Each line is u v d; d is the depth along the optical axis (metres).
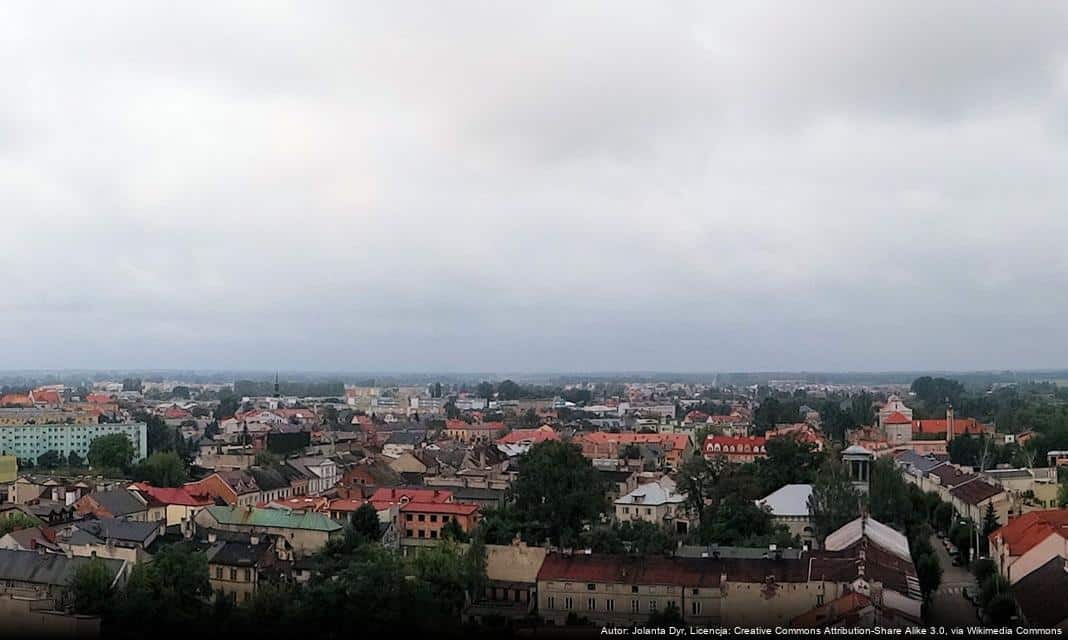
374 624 192.38
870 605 180.25
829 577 195.25
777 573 199.38
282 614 195.50
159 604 195.62
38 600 199.75
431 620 195.25
